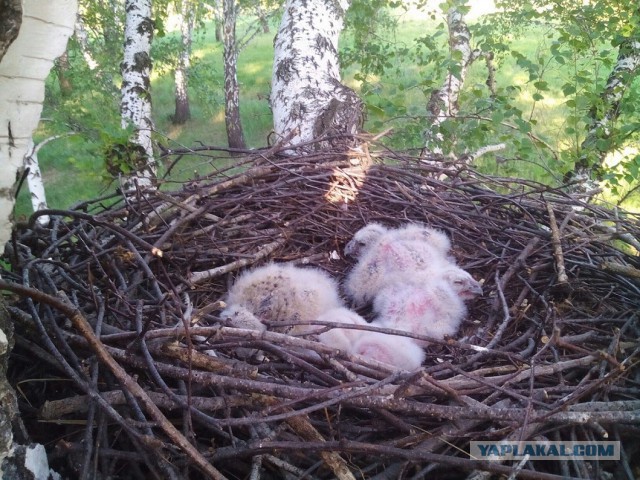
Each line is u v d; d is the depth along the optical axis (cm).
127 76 135
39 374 44
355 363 42
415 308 57
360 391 36
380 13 167
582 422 37
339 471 35
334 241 70
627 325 51
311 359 44
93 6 188
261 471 38
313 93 89
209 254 62
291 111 89
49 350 41
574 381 46
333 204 71
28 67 35
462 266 64
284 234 66
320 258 69
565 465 38
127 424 34
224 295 59
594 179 109
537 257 62
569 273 60
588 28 114
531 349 47
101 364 41
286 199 71
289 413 35
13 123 35
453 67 100
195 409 35
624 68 114
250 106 316
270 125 297
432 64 227
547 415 36
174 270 60
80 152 200
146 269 49
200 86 256
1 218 36
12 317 41
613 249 63
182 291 56
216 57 405
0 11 31
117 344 43
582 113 112
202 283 60
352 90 91
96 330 40
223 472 38
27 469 34
